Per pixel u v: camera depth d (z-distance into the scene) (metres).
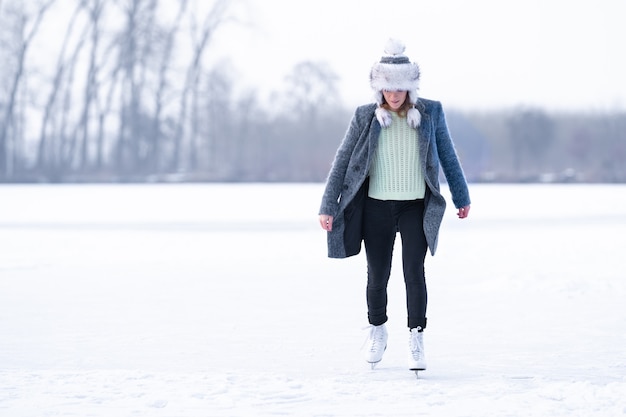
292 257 16.61
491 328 9.04
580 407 5.59
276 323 9.39
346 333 8.77
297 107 78.81
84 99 72.38
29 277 13.47
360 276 13.75
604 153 77.75
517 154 78.00
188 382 6.34
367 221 7.04
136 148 73.31
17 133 70.50
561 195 44.81
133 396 5.93
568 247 18.19
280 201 38.72
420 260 6.89
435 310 10.27
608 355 7.61
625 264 14.84
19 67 70.00
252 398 5.89
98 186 60.50
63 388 6.15
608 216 28.66
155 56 73.94
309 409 5.61
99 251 17.75
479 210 32.12
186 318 9.72
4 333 8.76
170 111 75.44
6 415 5.44
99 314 9.99
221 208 33.53
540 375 6.72
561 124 78.56
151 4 74.06
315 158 77.19
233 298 11.30
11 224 25.52
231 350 7.86
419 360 6.65
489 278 13.22
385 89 6.87
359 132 7.02
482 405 5.68
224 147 78.00
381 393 6.05
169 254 17.17
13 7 69.81
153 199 40.75
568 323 9.34
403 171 6.93
